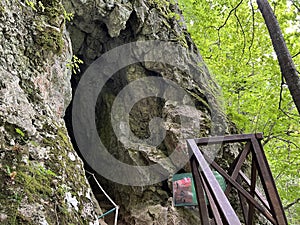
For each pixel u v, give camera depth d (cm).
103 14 584
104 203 626
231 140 317
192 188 512
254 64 722
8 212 167
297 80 273
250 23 674
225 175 296
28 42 311
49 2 374
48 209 189
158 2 703
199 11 650
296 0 415
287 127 697
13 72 269
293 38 543
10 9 301
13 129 220
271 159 761
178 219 505
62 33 371
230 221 168
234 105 735
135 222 544
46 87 322
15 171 192
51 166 224
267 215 258
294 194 748
